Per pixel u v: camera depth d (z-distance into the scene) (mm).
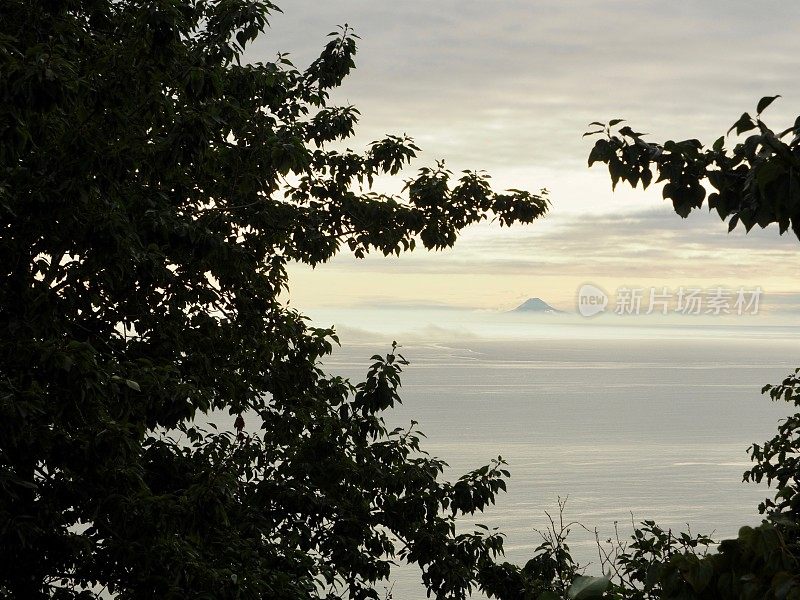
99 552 8695
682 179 3592
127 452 8242
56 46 7441
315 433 12258
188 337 10773
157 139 9352
